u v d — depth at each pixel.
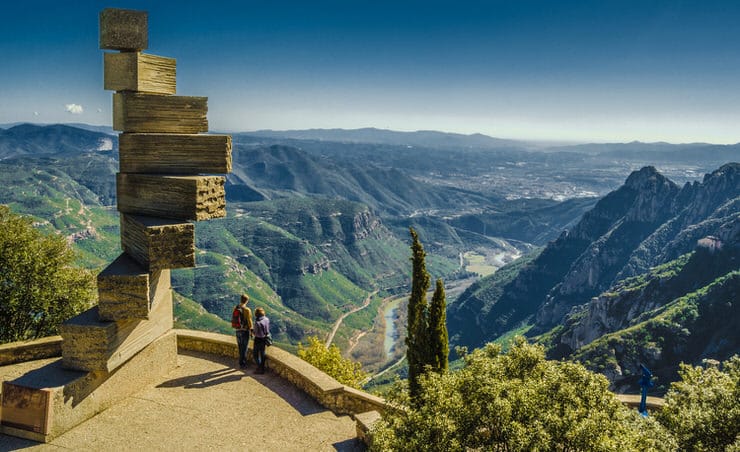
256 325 12.74
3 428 9.39
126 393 11.03
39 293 19.58
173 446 9.38
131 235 10.45
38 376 9.74
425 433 7.04
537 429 6.59
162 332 12.18
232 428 10.17
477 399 7.31
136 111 10.37
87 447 9.16
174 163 10.60
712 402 8.25
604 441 6.42
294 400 11.56
